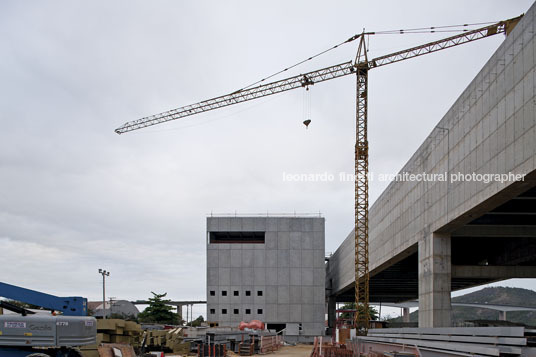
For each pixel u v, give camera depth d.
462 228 42.62
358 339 40.22
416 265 72.00
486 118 31.39
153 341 39.81
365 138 83.69
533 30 25.31
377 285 102.31
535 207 38.72
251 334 52.47
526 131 26.14
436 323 41.25
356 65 84.75
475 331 18.50
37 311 21.03
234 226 89.62
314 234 89.00
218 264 88.81
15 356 19.05
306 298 87.31
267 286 87.94
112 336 29.48
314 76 88.75
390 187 59.44
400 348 23.84
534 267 48.75
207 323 79.81
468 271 49.03
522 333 15.60
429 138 43.56
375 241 70.75
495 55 30.11
